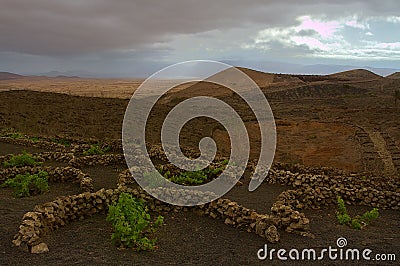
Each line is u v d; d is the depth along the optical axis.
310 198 10.03
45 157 15.05
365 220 8.86
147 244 6.52
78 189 10.87
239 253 6.61
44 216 7.04
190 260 6.24
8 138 19.17
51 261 5.77
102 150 17.39
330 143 26.56
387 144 24.97
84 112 33.50
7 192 10.31
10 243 6.29
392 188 11.58
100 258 6.02
